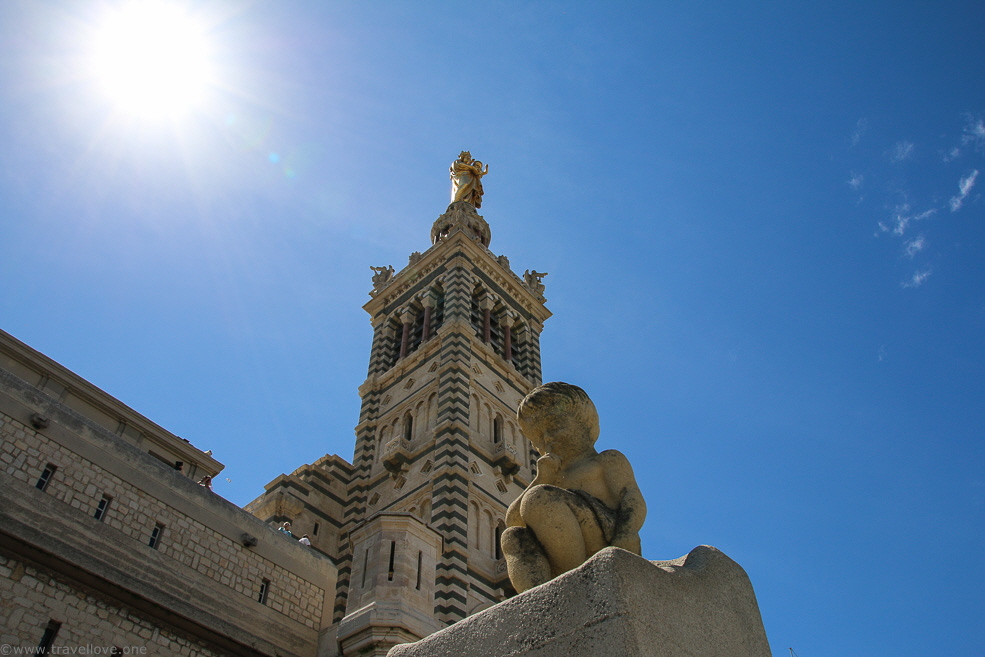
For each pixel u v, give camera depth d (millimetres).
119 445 18156
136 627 15945
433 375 45312
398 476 40906
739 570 6262
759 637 5848
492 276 55906
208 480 26234
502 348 51625
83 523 16312
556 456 7254
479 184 67312
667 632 4875
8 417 16359
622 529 6352
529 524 6496
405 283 56031
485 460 41062
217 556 18609
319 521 40906
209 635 17109
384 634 15461
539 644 4941
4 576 14453
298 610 19594
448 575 32969
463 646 5371
